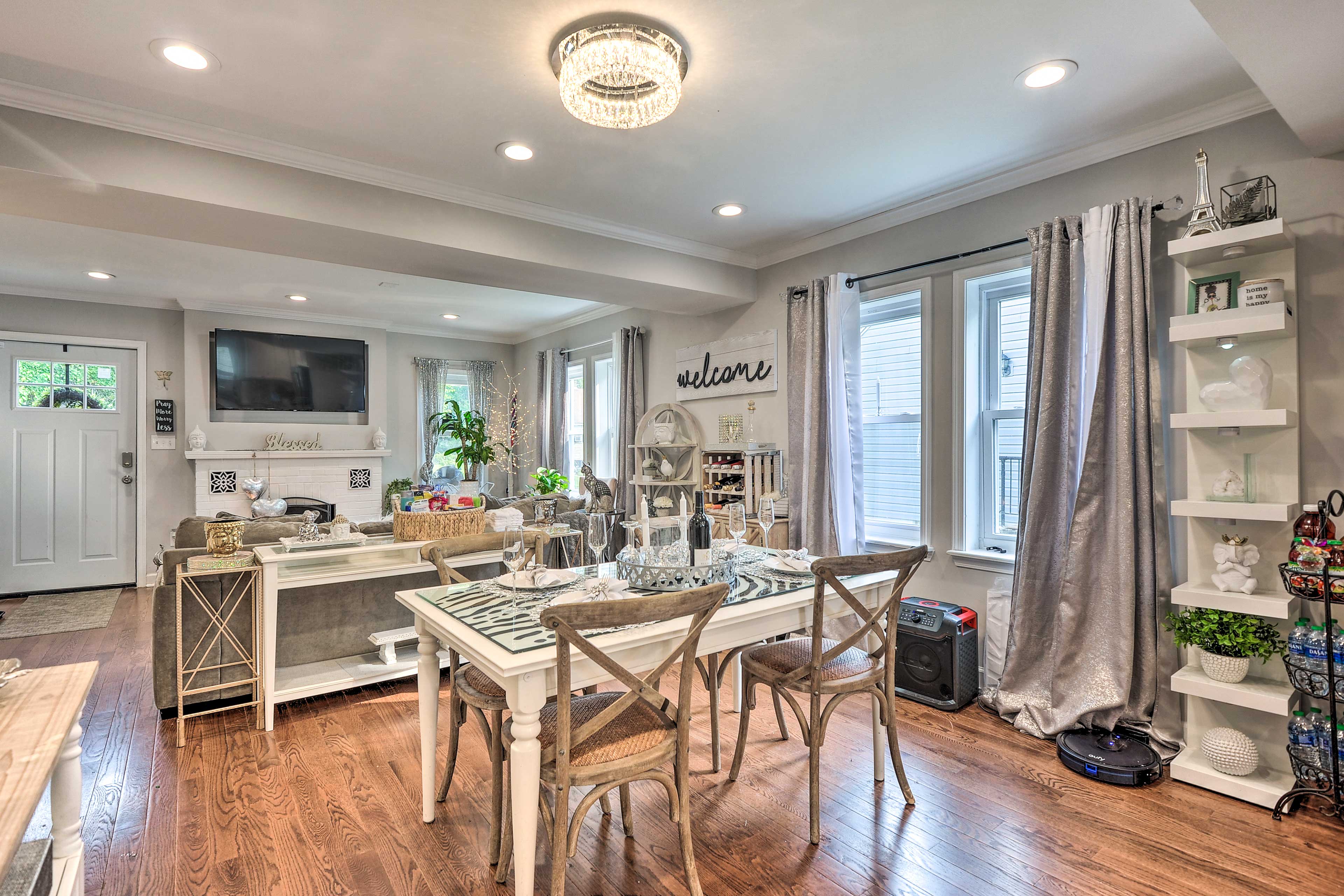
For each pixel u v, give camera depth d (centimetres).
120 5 189
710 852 202
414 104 248
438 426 743
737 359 466
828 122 267
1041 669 291
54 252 441
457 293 565
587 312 639
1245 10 154
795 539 412
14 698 132
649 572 205
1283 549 236
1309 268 236
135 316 588
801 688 217
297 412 654
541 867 196
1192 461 253
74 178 242
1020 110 259
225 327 615
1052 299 287
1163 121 267
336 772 251
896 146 288
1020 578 295
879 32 209
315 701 324
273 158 280
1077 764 246
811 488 393
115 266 476
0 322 536
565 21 201
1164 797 230
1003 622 315
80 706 131
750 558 261
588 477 537
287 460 633
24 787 101
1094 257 276
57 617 479
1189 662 253
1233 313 231
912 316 375
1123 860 195
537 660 159
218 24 199
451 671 231
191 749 271
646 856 200
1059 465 289
